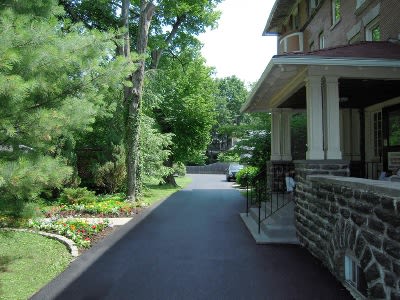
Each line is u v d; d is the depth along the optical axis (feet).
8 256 22.53
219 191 68.28
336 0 49.08
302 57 23.07
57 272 19.70
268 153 56.39
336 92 24.20
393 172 31.73
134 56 23.53
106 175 53.78
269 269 19.80
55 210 39.37
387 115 35.22
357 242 15.14
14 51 15.10
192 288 17.10
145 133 56.90
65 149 47.19
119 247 24.77
